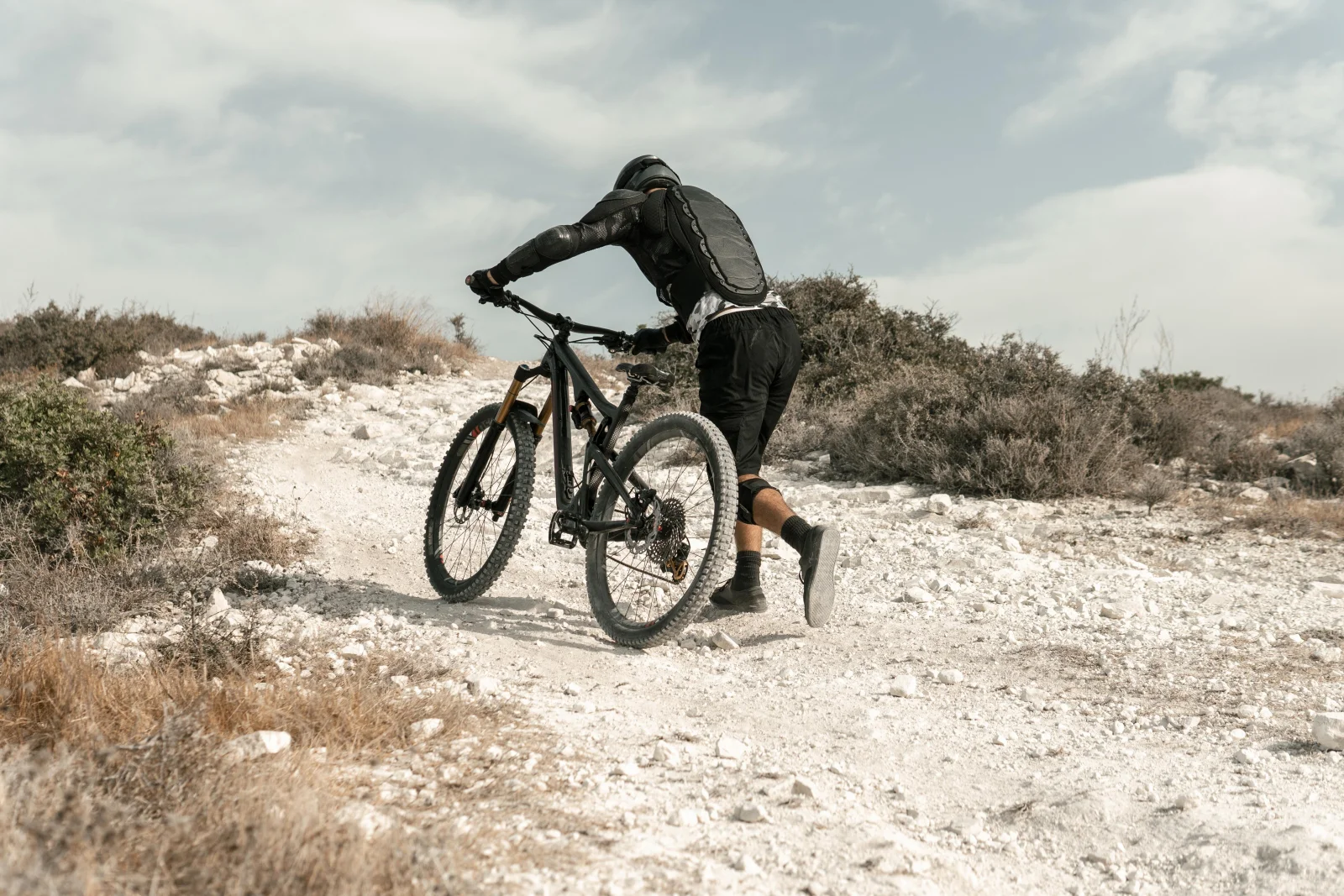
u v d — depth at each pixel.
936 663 3.79
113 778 2.02
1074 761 2.77
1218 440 9.18
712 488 3.88
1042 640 4.06
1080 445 7.84
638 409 10.88
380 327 16.23
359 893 1.70
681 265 4.10
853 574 5.37
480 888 1.81
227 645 3.37
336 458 9.51
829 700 3.32
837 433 9.18
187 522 5.53
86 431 5.39
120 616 4.06
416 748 2.65
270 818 1.88
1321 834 2.17
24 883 1.51
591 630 4.26
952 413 8.27
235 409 11.81
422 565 5.49
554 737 2.86
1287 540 6.38
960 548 5.89
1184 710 3.20
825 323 11.45
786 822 2.35
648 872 2.01
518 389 4.68
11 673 2.78
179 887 1.68
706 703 3.32
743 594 4.18
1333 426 9.02
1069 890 2.12
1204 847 2.20
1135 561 5.72
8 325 16.56
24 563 4.46
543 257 3.98
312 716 2.71
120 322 17.00
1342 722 2.79
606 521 4.16
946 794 2.61
